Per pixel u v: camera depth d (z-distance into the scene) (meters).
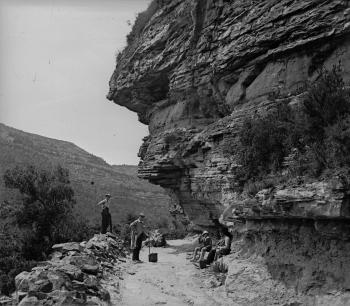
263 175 11.52
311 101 10.31
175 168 20.25
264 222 11.00
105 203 19.66
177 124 20.50
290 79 13.70
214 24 17.94
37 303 7.80
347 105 9.81
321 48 12.87
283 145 11.03
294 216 9.57
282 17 13.95
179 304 10.18
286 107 11.71
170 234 27.05
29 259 20.52
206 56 18.28
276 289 10.00
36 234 22.12
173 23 21.92
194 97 19.75
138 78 24.38
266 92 14.55
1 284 14.70
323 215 8.66
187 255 17.64
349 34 12.12
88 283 9.45
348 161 8.56
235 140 14.28
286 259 10.10
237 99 15.98
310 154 9.72
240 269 11.14
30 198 23.00
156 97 25.08
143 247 21.12
